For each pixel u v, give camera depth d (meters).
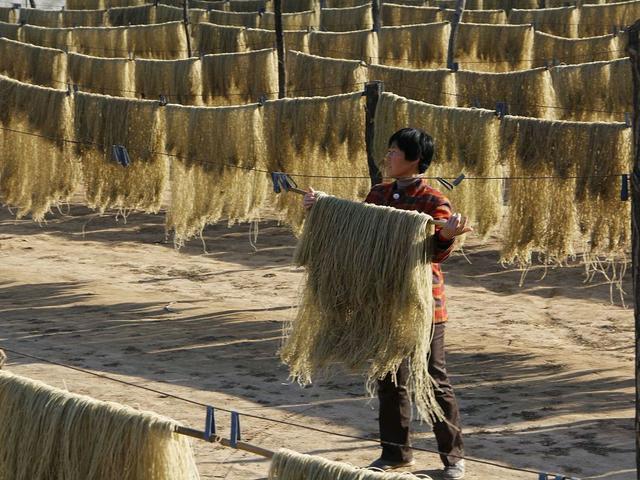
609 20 71.44
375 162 30.56
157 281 38.03
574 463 18.98
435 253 13.47
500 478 18.03
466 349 28.58
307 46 65.69
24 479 12.42
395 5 76.81
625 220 27.09
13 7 86.94
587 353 28.22
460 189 29.62
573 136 27.17
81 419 12.09
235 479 17.77
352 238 13.53
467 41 65.69
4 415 12.59
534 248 28.53
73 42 73.94
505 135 28.14
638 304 13.70
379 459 17.64
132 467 11.78
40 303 34.09
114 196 34.53
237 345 28.47
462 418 22.00
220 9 88.19
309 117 31.94
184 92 54.44
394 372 13.95
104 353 27.58
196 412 22.00
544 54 63.69
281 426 21.05
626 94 47.62
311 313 14.08
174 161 33.59
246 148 32.66
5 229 47.41
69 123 35.19
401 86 42.66
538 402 23.20
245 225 47.97
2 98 35.94
